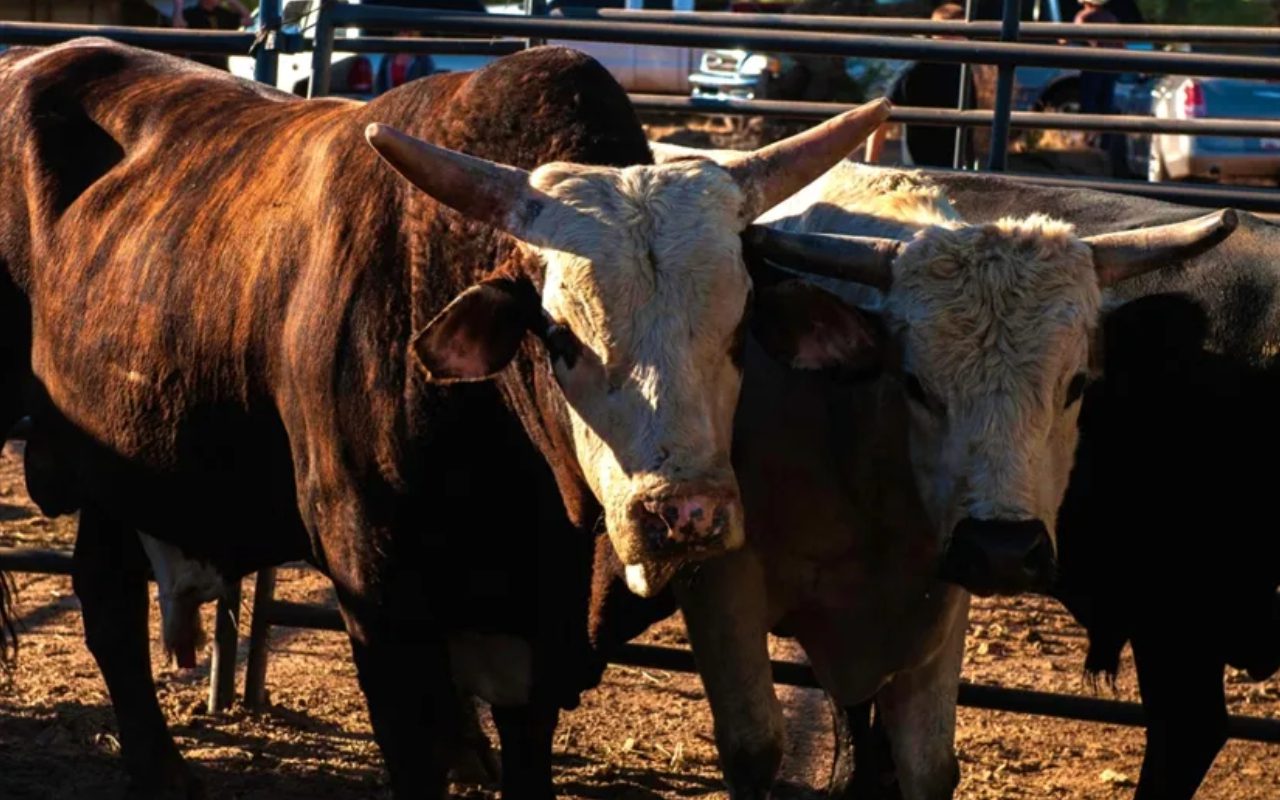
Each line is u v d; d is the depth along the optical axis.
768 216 11.13
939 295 9.08
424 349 8.09
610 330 7.80
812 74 28.75
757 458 10.12
